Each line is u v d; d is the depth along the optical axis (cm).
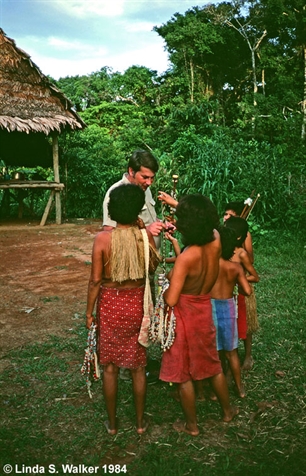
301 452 263
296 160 1423
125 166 1559
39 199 1538
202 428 287
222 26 3275
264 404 312
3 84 1081
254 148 1191
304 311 482
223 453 263
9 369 370
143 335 271
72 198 1397
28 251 849
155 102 3481
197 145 1137
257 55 3262
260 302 512
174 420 298
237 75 3416
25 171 1603
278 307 496
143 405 282
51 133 1189
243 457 260
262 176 956
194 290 269
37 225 1190
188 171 1019
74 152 1395
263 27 3177
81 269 709
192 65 3309
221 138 1198
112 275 263
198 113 1477
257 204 930
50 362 380
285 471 247
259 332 429
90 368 286
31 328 462
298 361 371
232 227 326
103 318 272
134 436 281
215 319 309
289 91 2931
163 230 313
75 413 306
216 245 270
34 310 517
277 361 373
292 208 941
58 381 349
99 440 278
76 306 529
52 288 606
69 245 905
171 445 271
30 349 406
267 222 908
